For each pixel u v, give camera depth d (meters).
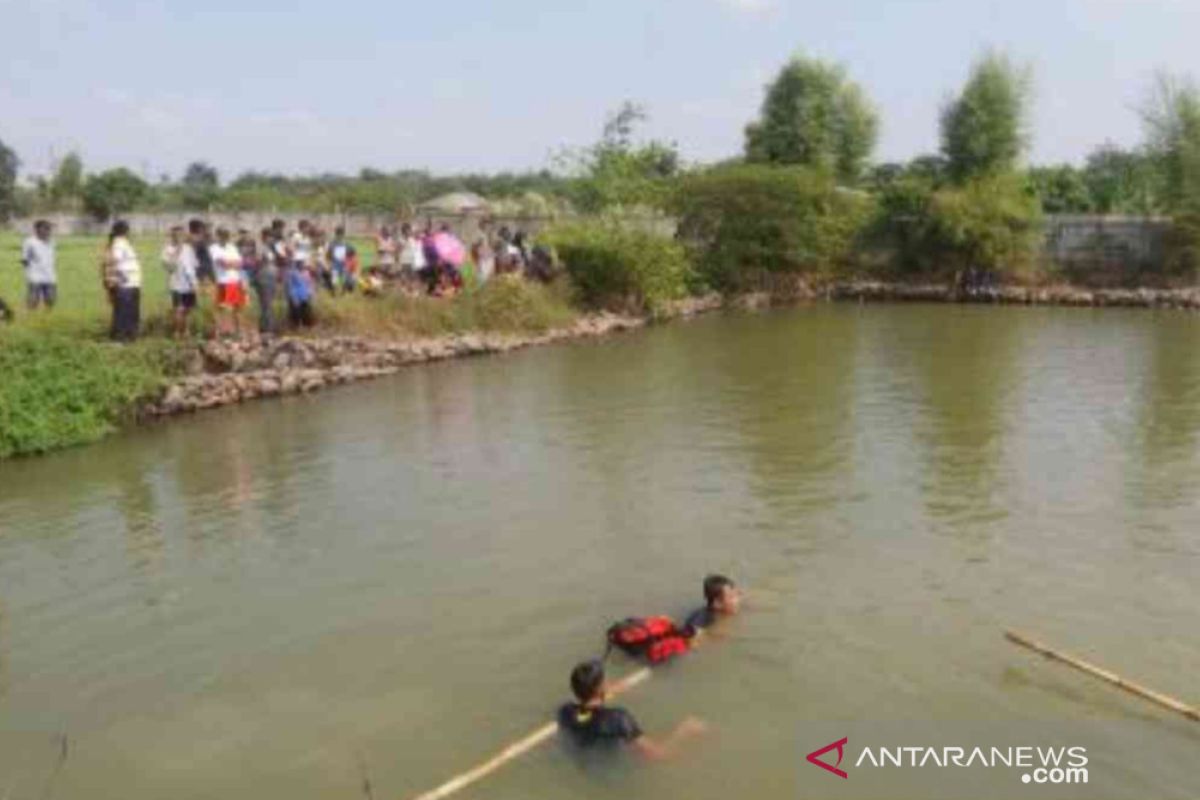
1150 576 10.66
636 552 11.46
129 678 8.88
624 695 8.28
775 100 52.97
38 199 64.88
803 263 40.91
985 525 12.23
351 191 73.06
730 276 39.16
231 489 14.16
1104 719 7.92
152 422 18.23
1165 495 13.39
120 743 7.91
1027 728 7.80
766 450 15.76
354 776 7.39
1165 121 43.00
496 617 9.86
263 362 20.83
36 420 16.22
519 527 12.35
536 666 8.89
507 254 30.11
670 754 7.48
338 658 9.12
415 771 7.43
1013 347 27.03
